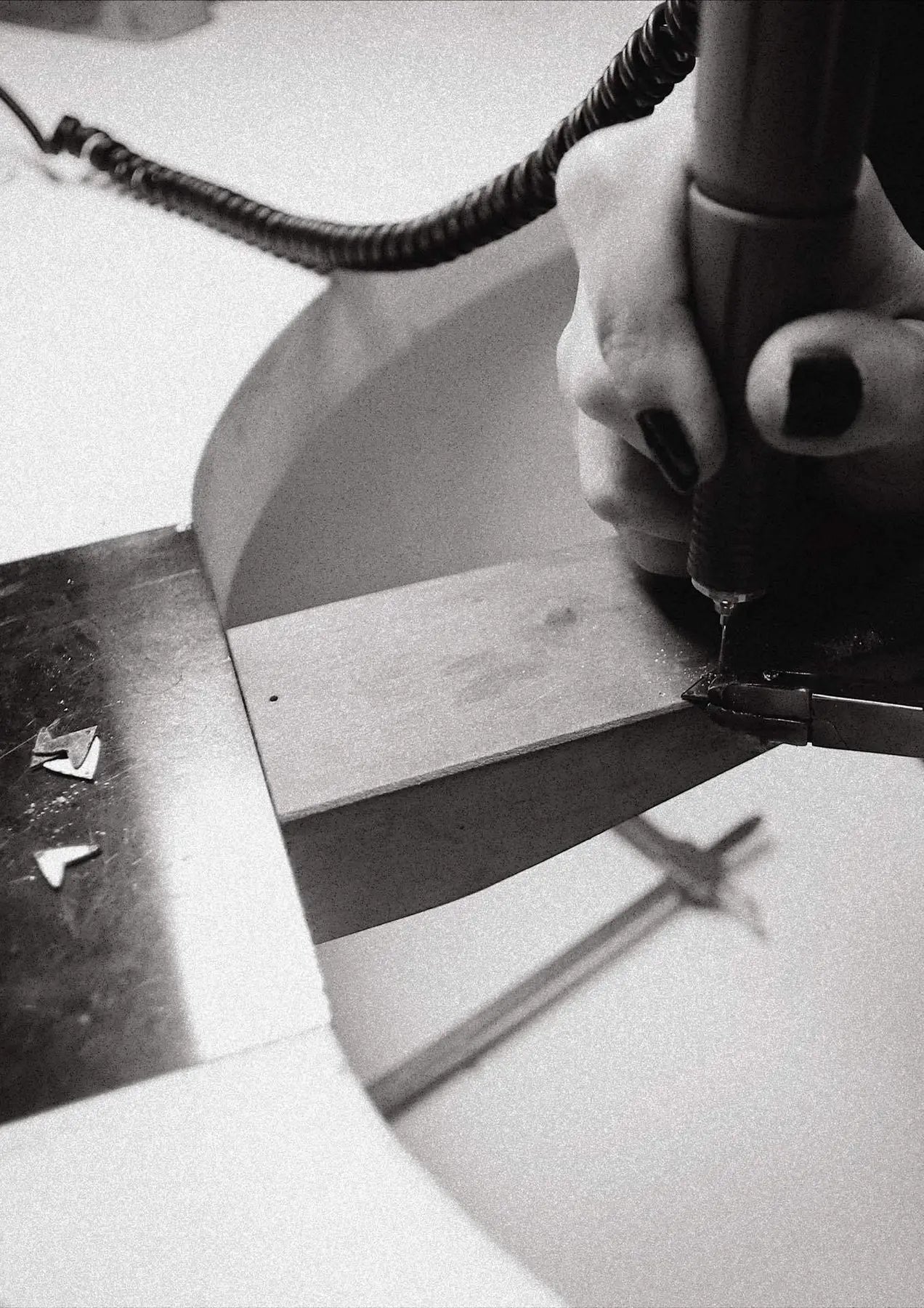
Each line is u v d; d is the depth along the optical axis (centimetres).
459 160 59
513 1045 68
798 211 27
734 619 36
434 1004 72
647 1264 58
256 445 50
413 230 48
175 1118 28
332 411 56
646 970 71
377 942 76
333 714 35
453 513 66
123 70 69
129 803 33
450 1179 63
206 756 34
